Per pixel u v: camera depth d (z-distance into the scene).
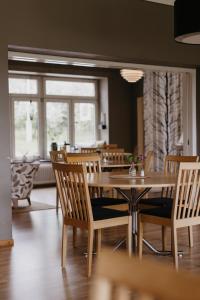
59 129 11.55
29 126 11.11
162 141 10.70
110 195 6.38
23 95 10.95
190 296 0.82
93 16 5.55
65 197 3.86
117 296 0.93
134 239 4.39
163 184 3.67
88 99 11.93
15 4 4.94
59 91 11.48
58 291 3.36
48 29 5.18
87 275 3.71
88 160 5.33
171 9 6.28
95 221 3.64
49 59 5.65
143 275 0.89
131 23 5.90
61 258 4.02
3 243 4.77
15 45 4.93
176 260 3.66
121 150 7.74
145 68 6.63
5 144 4.80
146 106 11.30
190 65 6.67
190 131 7.15
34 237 5.16
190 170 3.60
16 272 3.84
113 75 11.69
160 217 3.80
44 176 10.82
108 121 11.68
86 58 5.93
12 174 7.22
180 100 10.02
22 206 7.44
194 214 3.78
